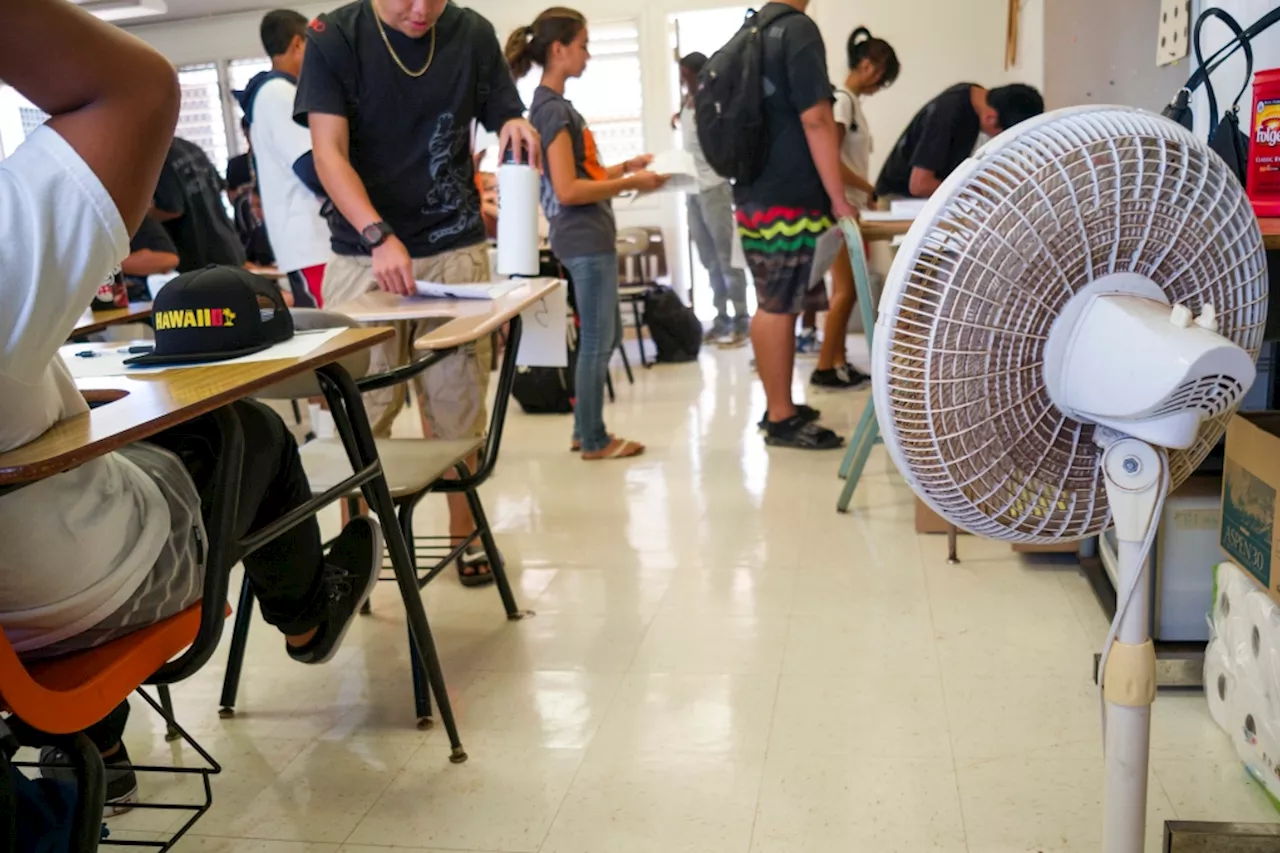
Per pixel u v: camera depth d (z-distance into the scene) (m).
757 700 1.88
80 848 0.90
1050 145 0.85
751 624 2.21
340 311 1.94
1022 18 4.54
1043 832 1.45
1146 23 3.12
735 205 3.54
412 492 1.85
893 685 1.91
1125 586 0.97
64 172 0.85
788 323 3.55
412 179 2.40
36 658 1.04
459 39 2.38
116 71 0.87
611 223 3.51
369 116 2.32
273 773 1.74
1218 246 0.93
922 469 0.95
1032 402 0.93
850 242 2.67
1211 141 1.92
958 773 1.61
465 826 1.56
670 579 2.49
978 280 0.86
